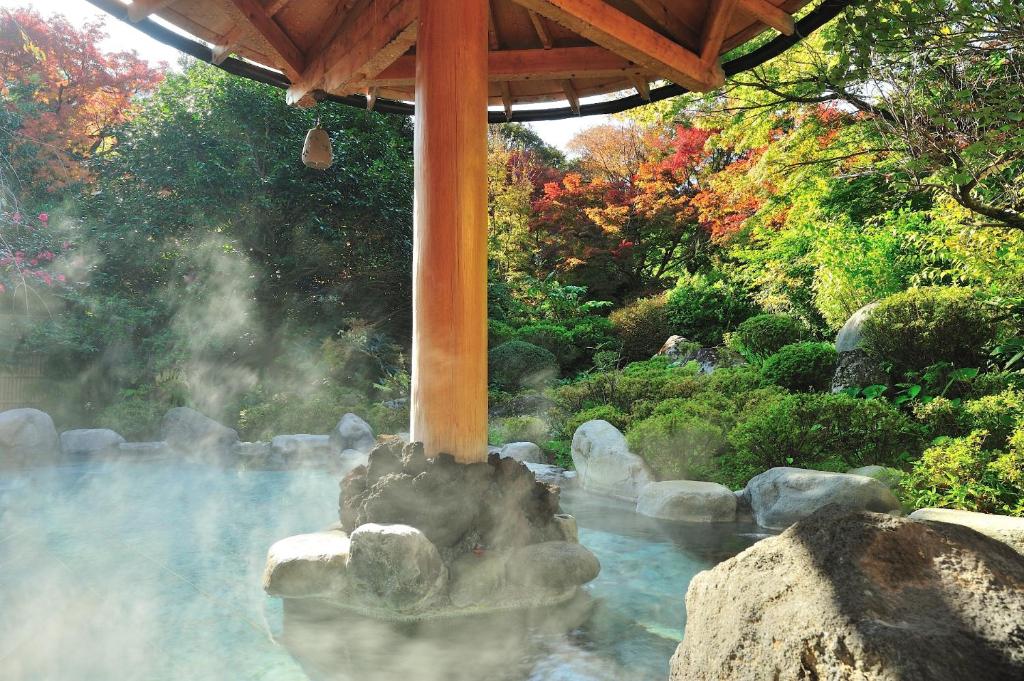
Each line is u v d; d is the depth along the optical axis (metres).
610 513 5.84
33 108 13.75
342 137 13.95
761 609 1.89
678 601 3.64
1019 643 1.48
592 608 3.53
